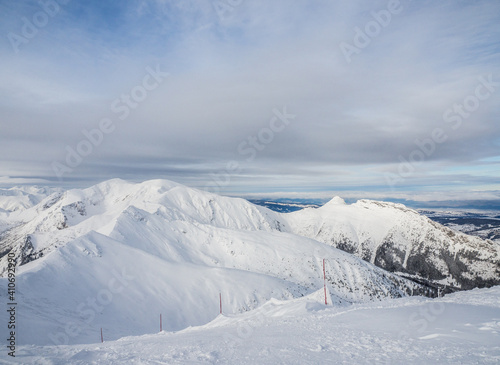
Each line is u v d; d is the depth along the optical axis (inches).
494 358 396.5
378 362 425.7
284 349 550.3
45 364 561.3
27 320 2429.9
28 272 3737.7
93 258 5000.0
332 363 440.8
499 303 849.5
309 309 1316.4
